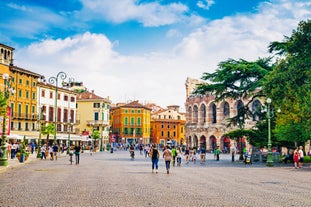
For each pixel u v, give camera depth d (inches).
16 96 2977.4
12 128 2920.8
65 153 2682.1
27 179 850.8
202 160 1688.0
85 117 4384.8
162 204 510.3
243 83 1940.2
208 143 3686.0
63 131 3659.0
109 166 1352.1
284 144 1825.8
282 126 1619.1
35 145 2940.5
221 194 617.9
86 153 2987.2
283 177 959.0
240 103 3420.3
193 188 700.7
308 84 1390.3
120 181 816.3
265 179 900.6
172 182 809.5
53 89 3518.7
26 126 3095.5
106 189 669.3
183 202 528.7
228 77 1883.6
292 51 1478.8
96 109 4370.1
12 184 745.6
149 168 1263.5
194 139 3929.6
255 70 1834.4
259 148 1935.3
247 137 1913.1
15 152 1784.0
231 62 1973.4
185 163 1684.3
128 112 5393.7
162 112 5915.4
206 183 796.0
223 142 3590.1
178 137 5890.8
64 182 786.2
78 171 1099.9
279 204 519.8
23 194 599.2
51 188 679.7
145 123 5482.3
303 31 1411.2
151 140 5816.9
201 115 3831.2
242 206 500.1
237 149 3297.2
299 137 1588.3
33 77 3206.2
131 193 619.2
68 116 3745.1
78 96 4463.6
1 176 928.9
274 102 1526.8
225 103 3617.1
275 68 1531.7
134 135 5359.3
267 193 636.1
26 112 3110.2
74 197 567.5
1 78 2721.5
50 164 1454.2
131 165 1425.9
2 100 1685.5
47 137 2797.7
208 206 497.4
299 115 1529.3
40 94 3324.3
